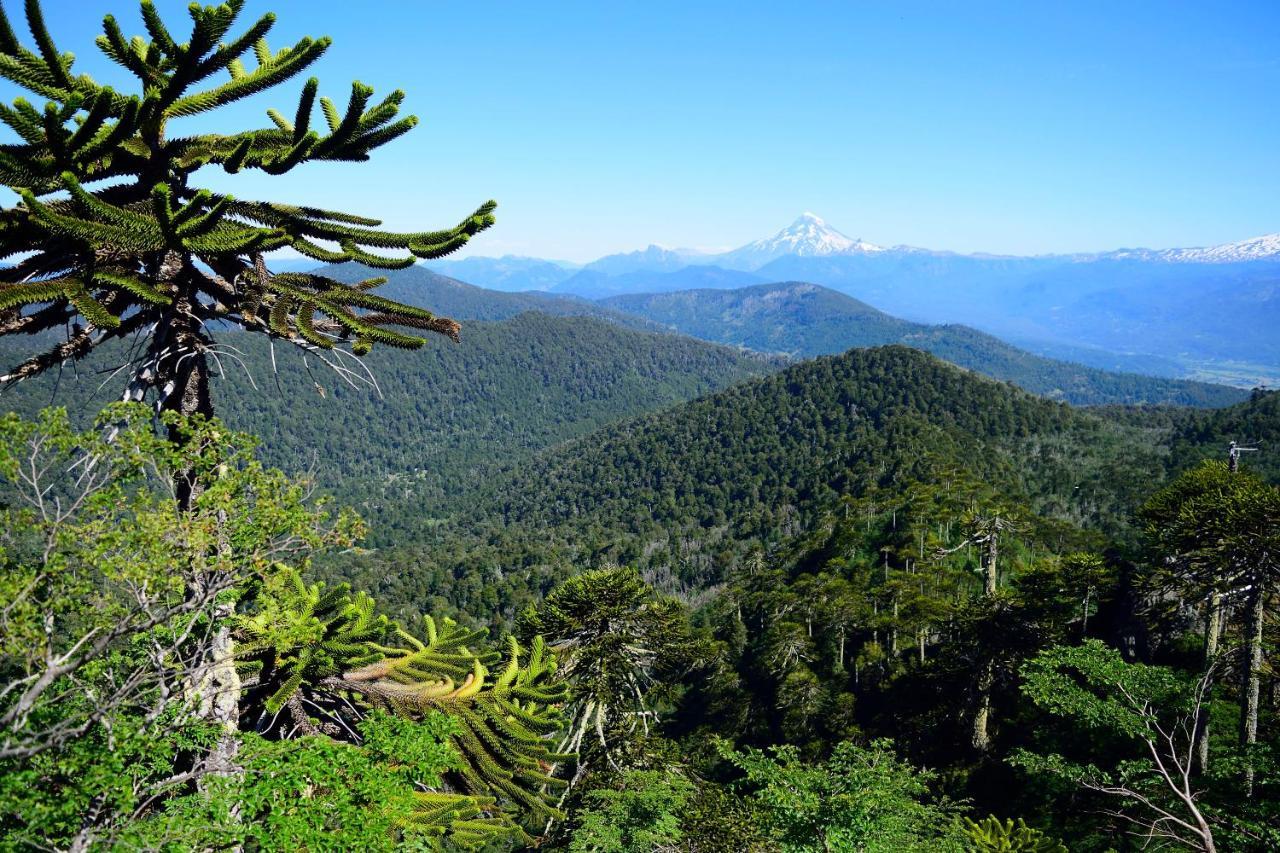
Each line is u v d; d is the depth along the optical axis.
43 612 5.00
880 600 46.25
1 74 5.41
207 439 6.12
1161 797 14.27
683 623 20.89
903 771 14.41
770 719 43.16
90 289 5.60
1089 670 15.29
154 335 6.21
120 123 5.23
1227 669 19.80
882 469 95.38
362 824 5.91
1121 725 14.09
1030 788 25.36
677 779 18.16
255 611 7.38
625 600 19.92
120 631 5.21
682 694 50.00
